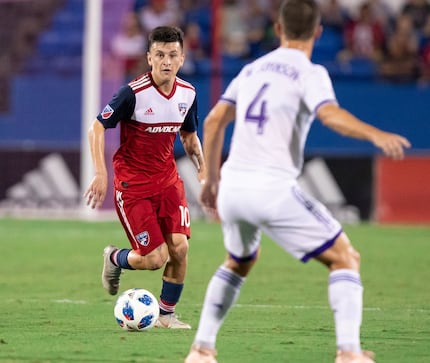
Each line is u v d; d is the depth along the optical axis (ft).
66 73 269.44
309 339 82.28
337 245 62.39
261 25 262.06
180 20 266.36
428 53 249.96
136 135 87.76
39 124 244.42
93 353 73.87
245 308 103.04
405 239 189.98
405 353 75.61
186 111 89.45
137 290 86.89
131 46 261.03
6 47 276.21
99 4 235.81
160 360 71.05
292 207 62.03
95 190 81.15
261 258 159.94
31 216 235.81
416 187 223.10
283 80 63.62
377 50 254.27
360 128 58.95
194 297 112.27
